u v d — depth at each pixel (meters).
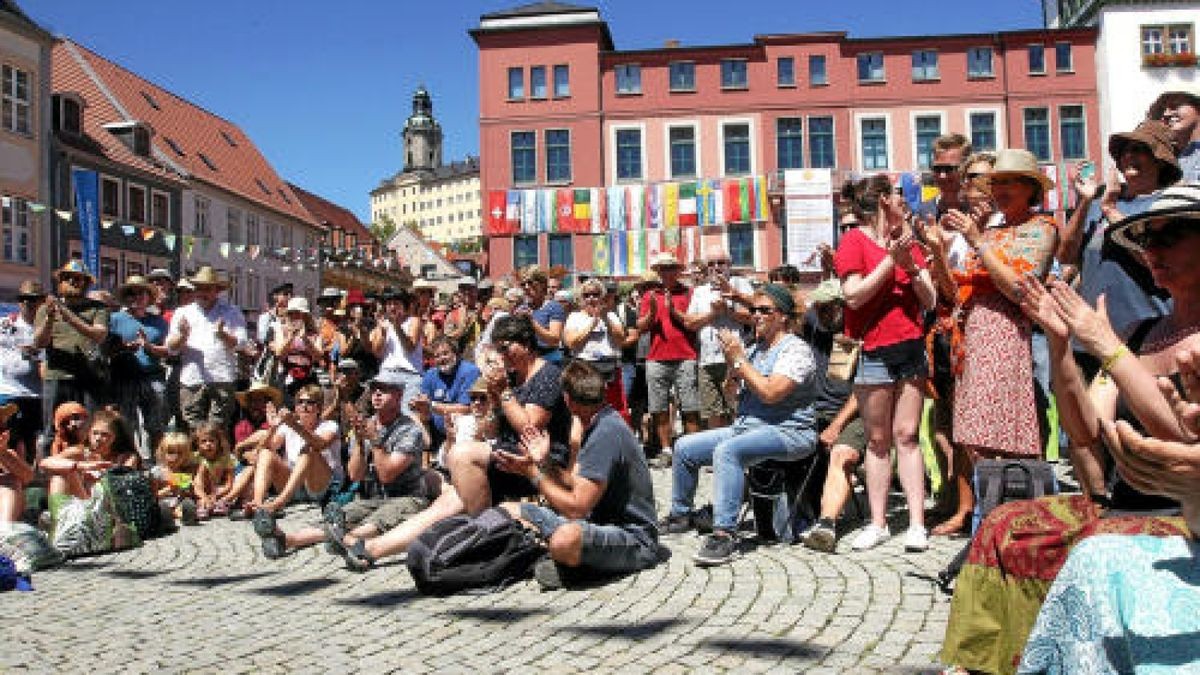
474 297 12.32
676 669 3.89
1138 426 3.08
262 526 6.71
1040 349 7.03
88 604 5.66
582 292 10.07
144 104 46.47
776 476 6.16
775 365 6.13
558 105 41.94
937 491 7.10
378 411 6.90
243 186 49.69
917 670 3.71
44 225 33.59
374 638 4.62
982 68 41.88
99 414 7.82
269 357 12.74
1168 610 2.48
